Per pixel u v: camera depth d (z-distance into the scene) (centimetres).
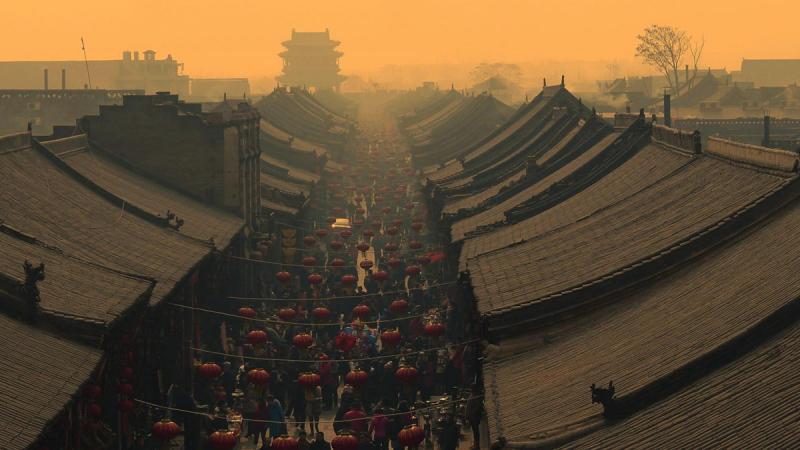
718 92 17938
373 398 4891
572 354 3325
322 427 4919
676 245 3631
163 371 4847
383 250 8681
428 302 6644
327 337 5753
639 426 2559
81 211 5094
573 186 5806
